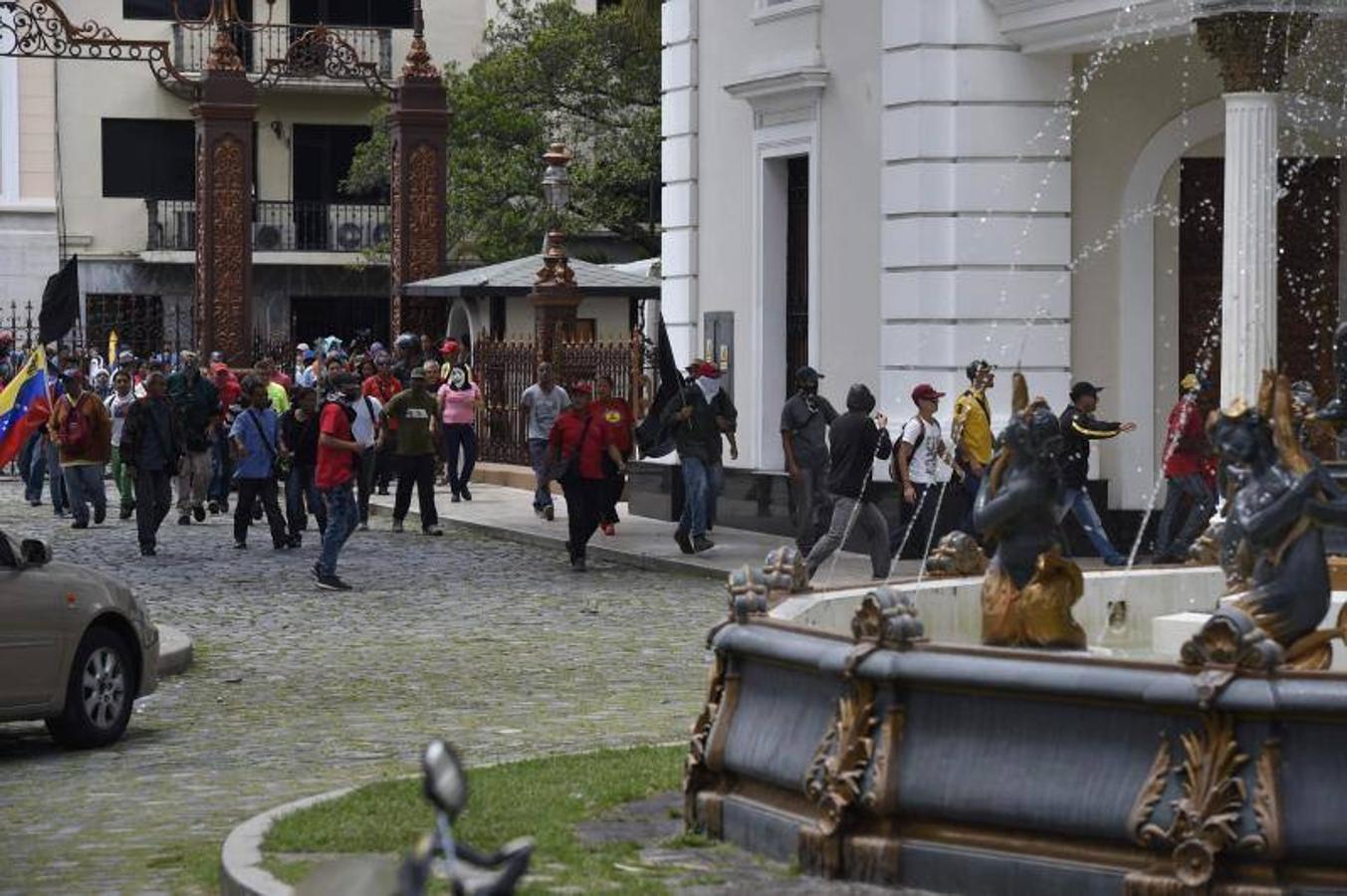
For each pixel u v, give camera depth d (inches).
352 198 3484.3
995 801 478.6
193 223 3385.8
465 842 552.7
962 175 1391.5
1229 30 1197.1
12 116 3334.2
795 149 1544.0
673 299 1720.0
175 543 1625.2
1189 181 1430.9
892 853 494.0
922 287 1401.3
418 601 1254.9
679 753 708.7
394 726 828.6
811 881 502.9
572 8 3122.5
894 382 1421.0
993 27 1389.0
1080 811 466.6
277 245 3427.7
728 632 550.3
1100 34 1311.5
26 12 2304.4
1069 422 1296.8
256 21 3430.1
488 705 878.4
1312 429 716.7
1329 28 1322.6
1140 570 706.8
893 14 1413.6
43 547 787.4
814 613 599.2
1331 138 1375.5
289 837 566.6
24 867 588.4
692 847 544.4
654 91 3043.8
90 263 3385.8
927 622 644.1
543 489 1723.7
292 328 3464.6
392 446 1868.8
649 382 1878.7
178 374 1772.9
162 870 579.8
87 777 732.7
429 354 2346.2
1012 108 1391.5
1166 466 1285.7
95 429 1744.6
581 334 2151.8
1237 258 1223.5
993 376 1342.3
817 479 1384.1
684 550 1448.1
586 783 644.7
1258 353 1224.8
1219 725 452.1
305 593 1298.0
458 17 3486.7
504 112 2984.7
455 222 2982.3
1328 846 446.0
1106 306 1411.2
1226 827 447.5
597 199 3002.0
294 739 804.6
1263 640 452.4
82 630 787.4
